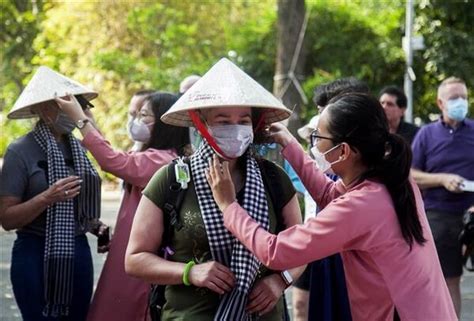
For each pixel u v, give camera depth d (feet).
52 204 17.70
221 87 13.29
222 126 13.15
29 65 102.53
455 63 65.10
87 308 18.51
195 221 13.20
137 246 13.48
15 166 17.79
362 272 12.74
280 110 13.79
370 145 12.68
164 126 18.06
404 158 12.69
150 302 14.23
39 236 17.93
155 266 13.28
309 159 14.98
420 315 12.35
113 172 17.33
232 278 12.97
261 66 68.23
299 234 12.57
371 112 12.80
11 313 28.48
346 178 13.11
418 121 66.80
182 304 13.41
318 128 13.07
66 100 17.52
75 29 80.18
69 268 17.72
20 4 103.40
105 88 75.25
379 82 66.18
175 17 78.95
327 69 66.18
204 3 83.15
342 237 12.43
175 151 18.10
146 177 17.48
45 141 18.06
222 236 13.10
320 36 66.13
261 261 12.76
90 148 17.22
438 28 65.98
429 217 23.93
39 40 84.28
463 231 21.48
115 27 79.77
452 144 24.12
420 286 12.44
